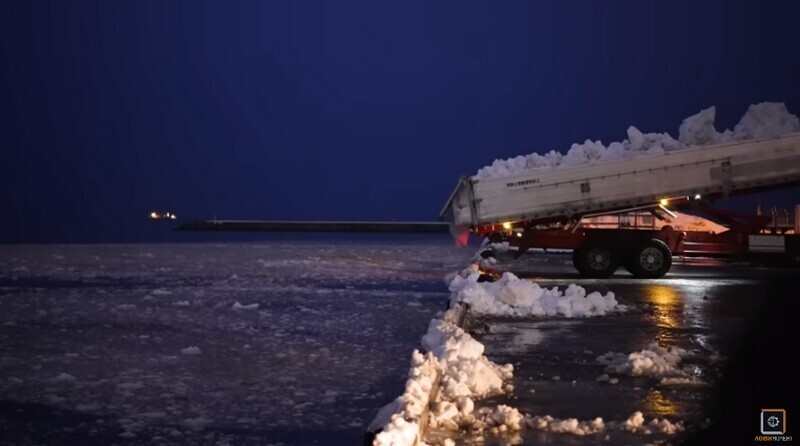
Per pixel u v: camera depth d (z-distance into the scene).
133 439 10.78
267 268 33.16
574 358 12.86
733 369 12.10
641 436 9.02
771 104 26.83
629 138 27.09
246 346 16.56
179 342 16.98
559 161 27.06
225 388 13.23
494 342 14.22
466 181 26.70
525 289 17.62
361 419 11.65
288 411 12.02
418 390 9.52
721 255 28.42
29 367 14.66
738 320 16.67
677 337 14.67
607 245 25.92
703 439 8.92
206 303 22.58
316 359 15.42
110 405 12.30
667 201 26.44
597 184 26.38
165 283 27.53
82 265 33.91
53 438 10.77
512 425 9.24
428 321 19.75
